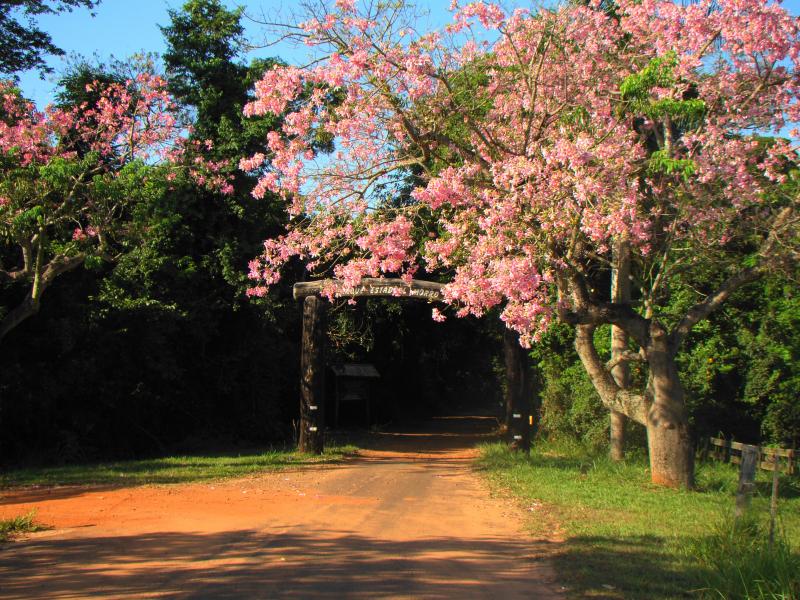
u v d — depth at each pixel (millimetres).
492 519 9227
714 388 16516
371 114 11562
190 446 21078
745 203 11875
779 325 15102
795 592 5418
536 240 10438
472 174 11062
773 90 11852
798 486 12156
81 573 6125
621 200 10461
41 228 12617
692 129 12453
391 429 29172
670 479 11648
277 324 21797
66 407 18094
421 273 21422
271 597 5496
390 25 11219
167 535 7730
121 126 15570
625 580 6199
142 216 13922
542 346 19531
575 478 12680
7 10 15664
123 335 18203
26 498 10211
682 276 14320
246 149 20578
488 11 11312
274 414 23188
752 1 10891
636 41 12398
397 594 5688
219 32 21094
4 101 13812
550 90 12062
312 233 12312
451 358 34656
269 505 9852
